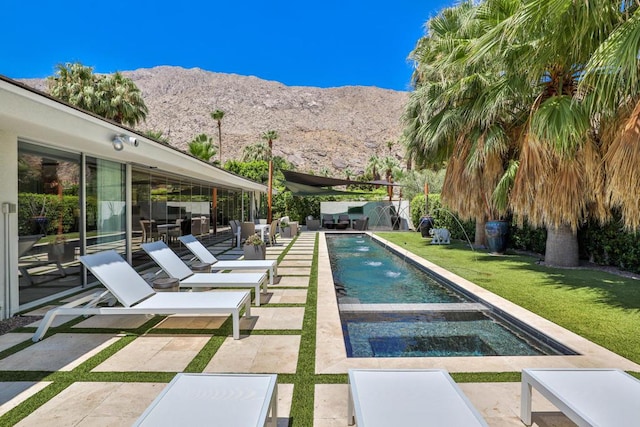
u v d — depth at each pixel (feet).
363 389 7.63
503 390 9.91
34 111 14.28
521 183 24.40
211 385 7.68
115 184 25.20
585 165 22.04
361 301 20.72
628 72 15.05
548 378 8.12
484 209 35.19
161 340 13.53
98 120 18.61
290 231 57.72
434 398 7.28
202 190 44.83
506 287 21.63
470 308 18.66
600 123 21.06
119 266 16.14
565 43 18.72
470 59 23.02
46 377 10.66
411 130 42.29
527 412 8.41
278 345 13.01
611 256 27.58
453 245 44.98
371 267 32.60
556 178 23.07
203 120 341.82
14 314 16.78
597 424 6.50
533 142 23.04
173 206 35.86
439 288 24.23
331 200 91.86
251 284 17.72
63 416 8.71
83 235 21.74
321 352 12.35
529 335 14.75
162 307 13.61
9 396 9.61
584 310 16.90
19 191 17.37
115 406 9.15
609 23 16.78
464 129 33.37
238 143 297.94
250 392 7.42
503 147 30.40
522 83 24.72
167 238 34.37
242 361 11.71
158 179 32.32
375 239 54.49
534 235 35.58
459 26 32.45
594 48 18.22
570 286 21.88
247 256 30.32
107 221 24.26
